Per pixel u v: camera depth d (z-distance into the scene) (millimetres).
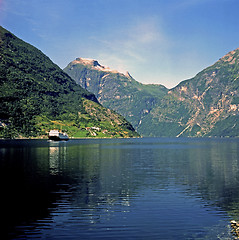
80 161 112750
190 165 102500
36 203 47281
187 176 76312
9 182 65188
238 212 42906
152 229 35969
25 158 121062
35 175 75562
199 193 55062
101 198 50875
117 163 107562
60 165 98438
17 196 51938
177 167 96500
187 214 41906
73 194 53719
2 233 34531
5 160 112062
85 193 54688
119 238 33188
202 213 42406
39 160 113688
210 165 102688
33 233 34531
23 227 36438
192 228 36469
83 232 34938
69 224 37625
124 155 147500
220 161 117625
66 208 44656
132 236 33844
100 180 68938
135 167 95312
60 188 59062
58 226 36844
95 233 34594
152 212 42781
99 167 94438
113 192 55750
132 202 48312
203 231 35438
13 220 39125
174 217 40531
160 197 51875
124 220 39219
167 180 69750
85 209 44156
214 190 57812
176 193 55188
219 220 39406
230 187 60938
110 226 36906
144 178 72375
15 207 45094
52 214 41594
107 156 138875
